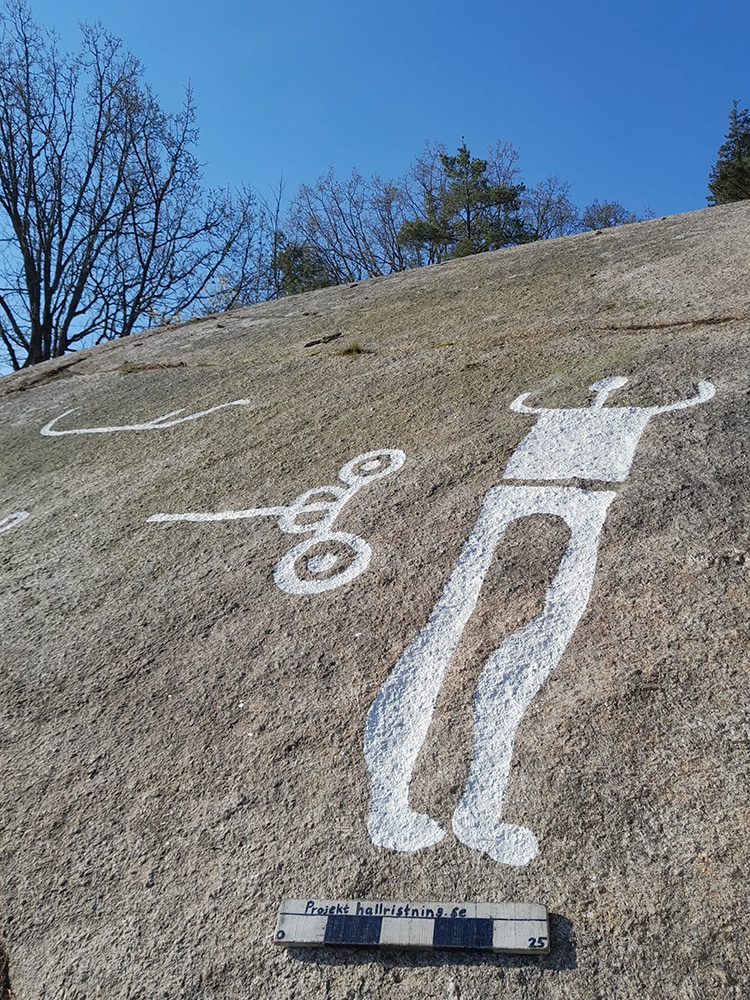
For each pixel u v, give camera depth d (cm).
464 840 177
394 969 158
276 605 264
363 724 210
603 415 325
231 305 2009
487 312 502
